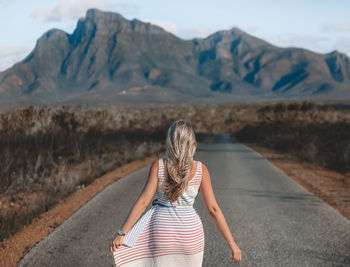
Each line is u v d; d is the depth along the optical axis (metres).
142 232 2.40
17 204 6.46
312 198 7.18
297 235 4.92
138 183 8.29
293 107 23.81
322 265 3.97
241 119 40.34
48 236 4.64
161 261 2.36
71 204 6.37
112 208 6.04
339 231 5.11
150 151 14.30
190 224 2.39
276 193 7.57
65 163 10.27
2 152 8.98
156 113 42.75
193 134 2.41
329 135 15.83
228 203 6.65
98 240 4.52
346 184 8.81
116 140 16.52
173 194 2.35
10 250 4.20
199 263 2.42
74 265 3.80
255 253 4.27
